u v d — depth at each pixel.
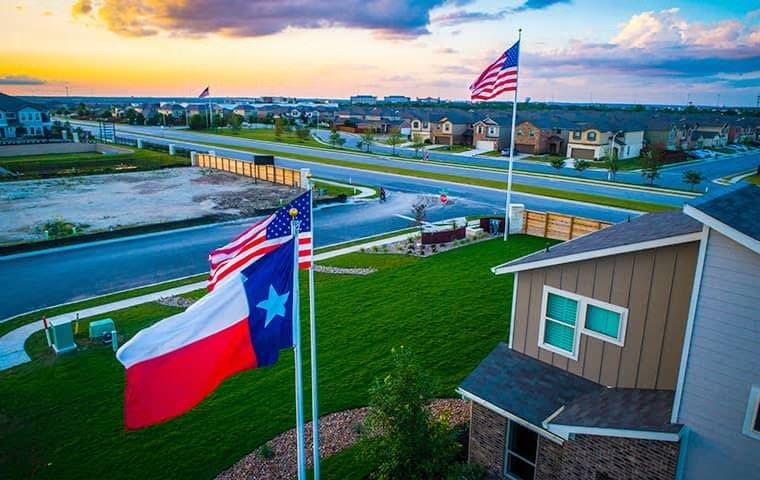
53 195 49.62
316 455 10.63
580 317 11.28
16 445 13.58
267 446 13.17
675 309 9.78
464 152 92.44
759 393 7.89
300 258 10.44
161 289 25.59
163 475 12.44
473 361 17.47
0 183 55.50
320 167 69.62
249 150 88.56
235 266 10.23
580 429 9.67
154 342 7.95
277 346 9.17
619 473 9.48
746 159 89.94
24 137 99.25
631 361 10.61
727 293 7.92
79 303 23.78
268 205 45.56
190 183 56.72
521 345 12.64
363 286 24.88
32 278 27.33
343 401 15.24
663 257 9.77
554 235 34.12
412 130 109.31
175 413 8.10
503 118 98.19
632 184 58.62
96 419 14.63
